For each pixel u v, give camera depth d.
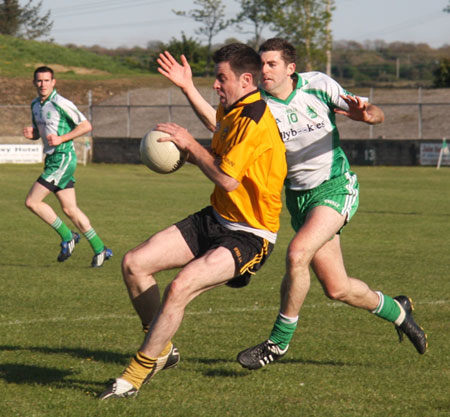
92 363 17.58
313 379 16.61
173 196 67.88
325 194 17.69
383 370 17.42
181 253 15.38
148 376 15.45
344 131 142.62
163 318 14.34
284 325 16.70
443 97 159.62
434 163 116.88
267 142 15.07
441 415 14.20
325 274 17.56
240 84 15.17
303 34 182.62
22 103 170.25
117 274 31.16
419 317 23.38
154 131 15.88
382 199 66.38
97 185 80.31
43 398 14.80
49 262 34.12
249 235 15.43
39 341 19.67
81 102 173.75
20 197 65.44
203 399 15.01
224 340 20.14
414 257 35.97
